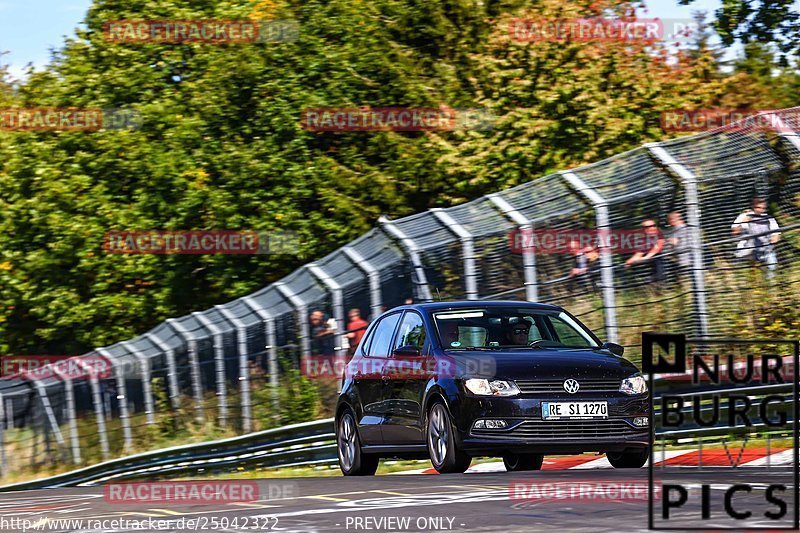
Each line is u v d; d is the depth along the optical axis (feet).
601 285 164.55
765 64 338.13
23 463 330.34
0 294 352.49
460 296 178.50
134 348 276.82
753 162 159.84
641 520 74.38
